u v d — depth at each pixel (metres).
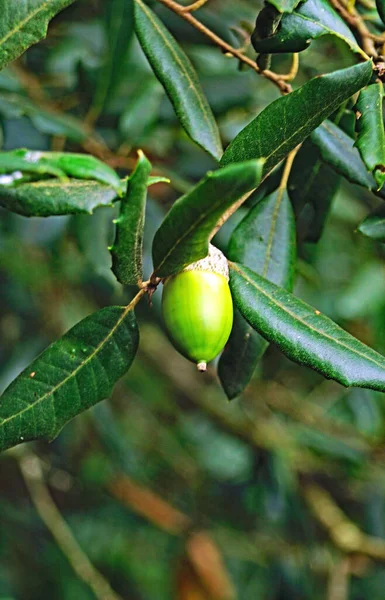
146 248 0.48
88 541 0.79
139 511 0.77
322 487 0.73
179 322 0.36
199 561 0.74
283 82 0.40
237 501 0.75
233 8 0.50
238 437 0.72
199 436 0.80
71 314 0.63
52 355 0.37
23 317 0.62
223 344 0.37
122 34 0.47
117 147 0.49
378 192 0.40
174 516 0.77
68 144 0.49
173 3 0.40
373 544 0.67
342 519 0.69
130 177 0.34
